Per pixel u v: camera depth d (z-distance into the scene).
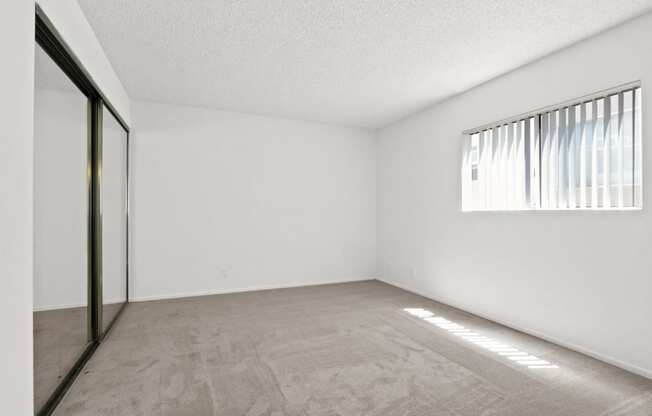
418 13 2.38
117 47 2.88
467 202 3.95
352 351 2.74
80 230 2.64
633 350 2.38
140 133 4.33
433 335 3.10
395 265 5.34
